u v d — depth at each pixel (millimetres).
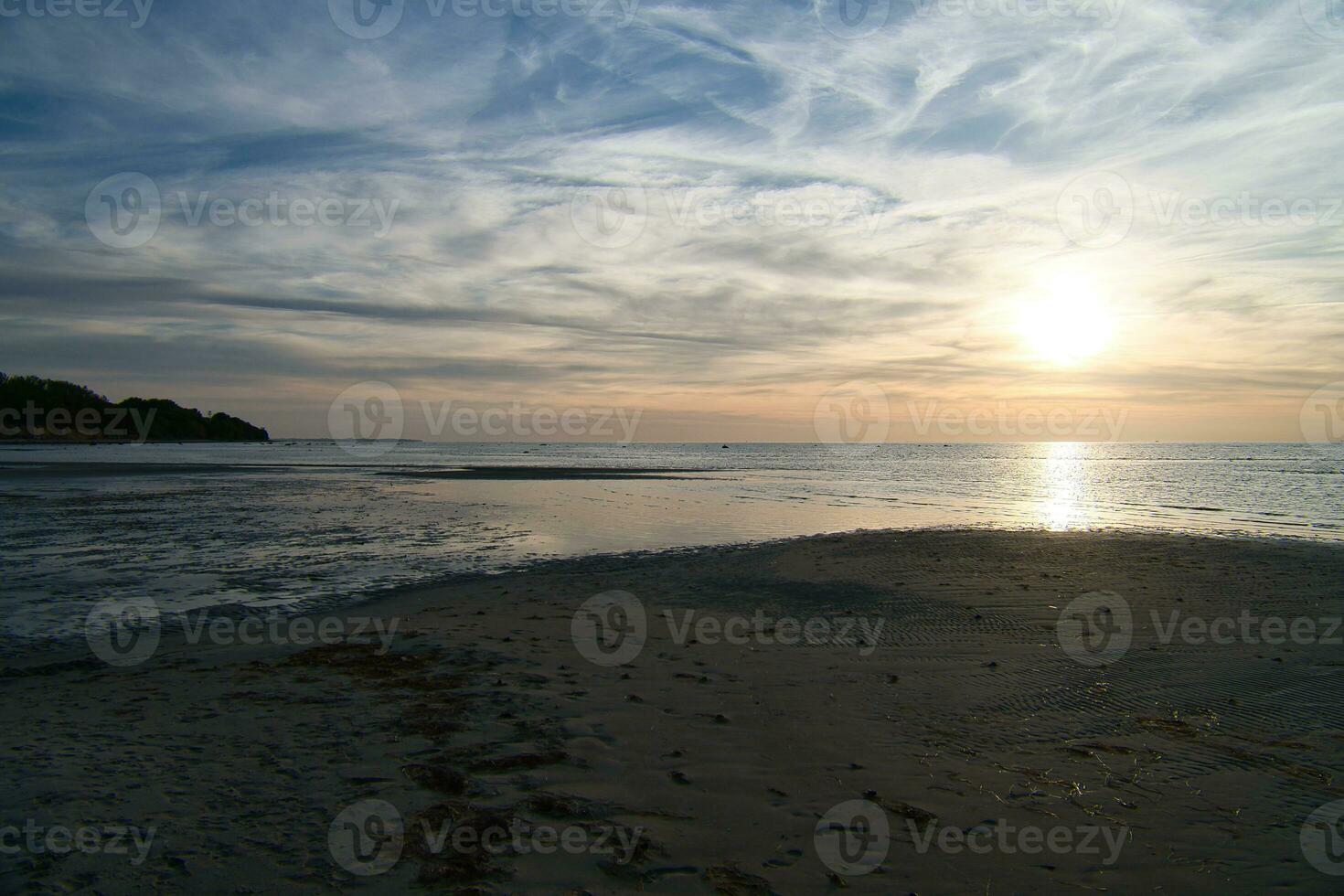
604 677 6949
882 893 3561
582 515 23141
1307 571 12461
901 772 4930
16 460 54125
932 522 21984
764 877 3688
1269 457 103812
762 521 21938
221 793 4441
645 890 3549
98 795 4379
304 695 6363
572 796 4480
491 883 3557
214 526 19234
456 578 12641
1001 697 6449
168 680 6852
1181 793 4656
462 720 5734
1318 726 5750
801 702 6289
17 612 10039
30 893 3352
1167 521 22328
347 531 18500
